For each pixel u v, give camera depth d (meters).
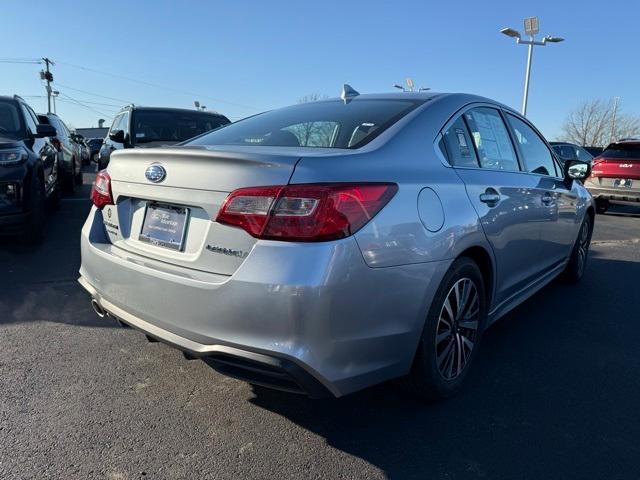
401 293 2.39
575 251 5.18
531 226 3.71
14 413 2.72
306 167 2.21
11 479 2.23
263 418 2.75
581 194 5.01
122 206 2.88
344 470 2.37
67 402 2.84
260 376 2.24
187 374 3.18
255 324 2.13
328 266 2.11
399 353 2.47
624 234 9.02
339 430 2.67
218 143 3.09
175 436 2.57
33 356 3.36
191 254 2.42
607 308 4.71
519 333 4.06
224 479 2.29
